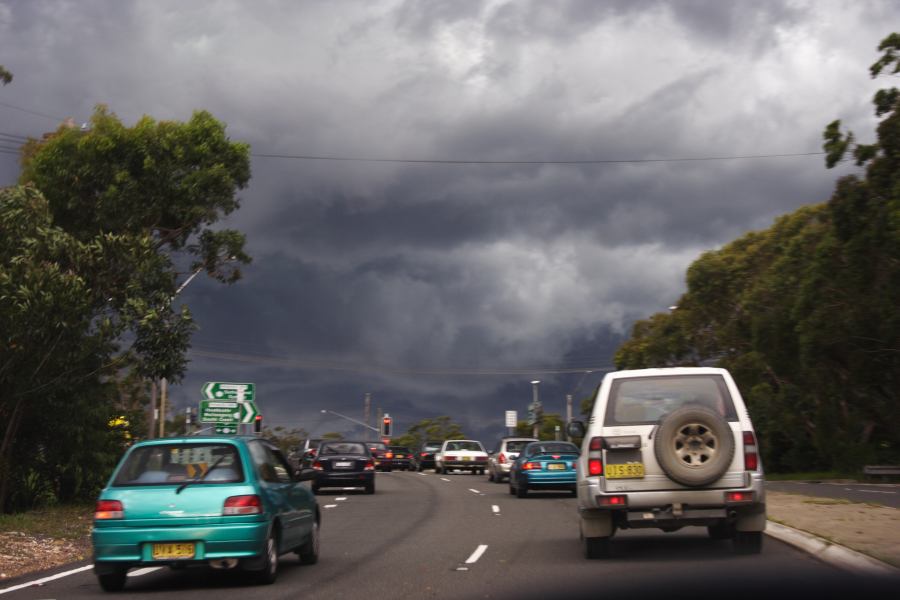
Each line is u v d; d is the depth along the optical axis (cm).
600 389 1243
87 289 2084
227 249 2748
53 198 2580
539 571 1159
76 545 1623
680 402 1205
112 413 2627
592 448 1191
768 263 5222
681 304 5716
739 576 1027
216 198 2706
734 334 5288
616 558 1261
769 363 4559
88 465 2514
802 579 982
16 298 1912
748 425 1183
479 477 4338
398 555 1388
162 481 1125
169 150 2638
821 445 4353
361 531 1773
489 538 1590
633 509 1173
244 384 3062
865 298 3653
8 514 2200
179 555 1094
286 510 1212
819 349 3869
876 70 3222
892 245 3297
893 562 1043
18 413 2236
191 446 1157
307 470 1361
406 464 6194
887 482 3784
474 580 1105
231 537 1095
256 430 3594
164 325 2262
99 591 1131
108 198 2548
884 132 3234
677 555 1266
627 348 6344
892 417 4156
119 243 2225
